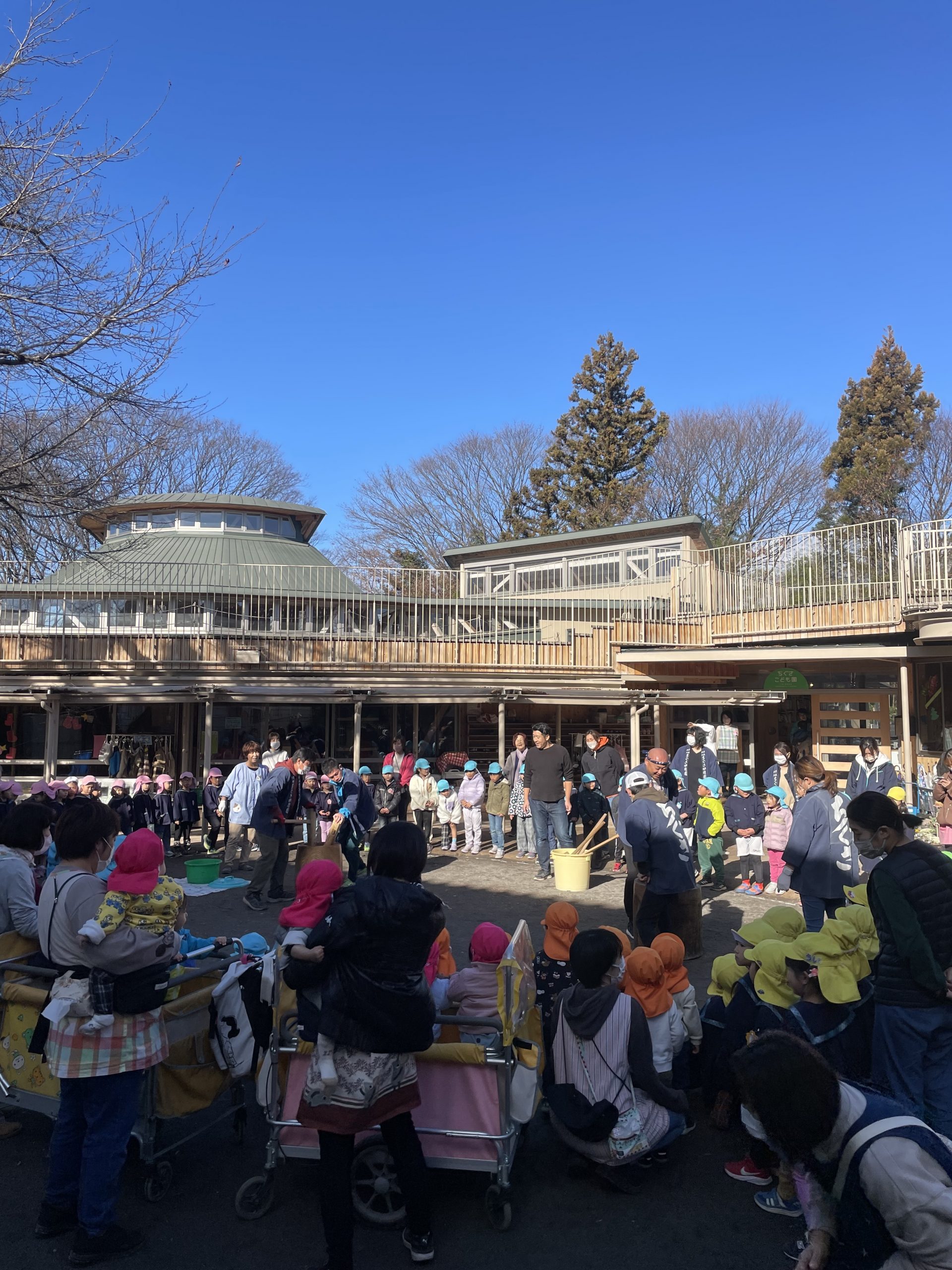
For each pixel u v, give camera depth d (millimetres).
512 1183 4301
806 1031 4113
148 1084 4109
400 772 14875
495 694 16781
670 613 21516
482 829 16844
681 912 7660
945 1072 3854
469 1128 3939
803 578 18484
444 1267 3605
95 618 17922
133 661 17531
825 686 19859
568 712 20516
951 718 16891
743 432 40656
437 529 43875
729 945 8445
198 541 22922
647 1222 3936
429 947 3465
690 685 20438
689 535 24141
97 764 18031
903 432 40125
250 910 10070
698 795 11438
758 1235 3820
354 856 10969
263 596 18250
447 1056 3973
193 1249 3746
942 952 3770
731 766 18641
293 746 18828
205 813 13836
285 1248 3758
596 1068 4160
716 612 20312
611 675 19891
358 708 16219
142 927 3664
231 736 18688
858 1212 2314
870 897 3992
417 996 3385
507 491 45031
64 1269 3588
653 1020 4742
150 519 22578
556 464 46156
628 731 20703
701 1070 5078
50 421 7973
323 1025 3357
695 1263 3615
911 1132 2293
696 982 7141
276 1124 3988
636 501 43094
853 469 39531
